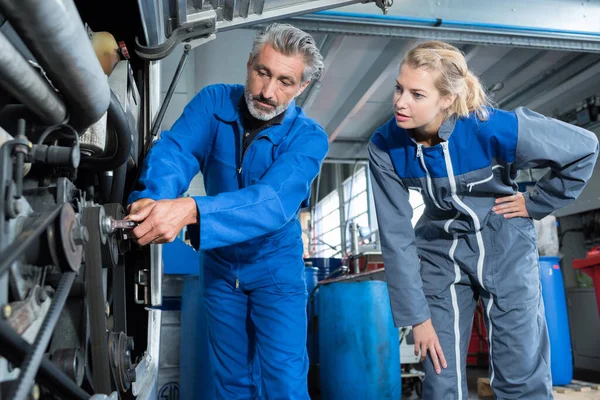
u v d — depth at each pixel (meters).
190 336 2.17
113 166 0.92
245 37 3.71
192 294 2.20
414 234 1.37
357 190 8.93
